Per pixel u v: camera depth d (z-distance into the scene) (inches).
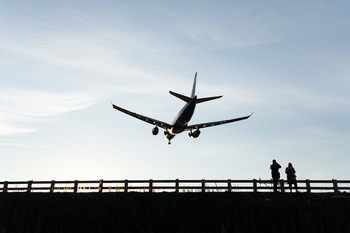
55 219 774.5
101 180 971.9
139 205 837.2
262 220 748.6
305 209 777.6
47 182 991.0
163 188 951.6
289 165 916.0
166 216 776.3
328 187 917.2
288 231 712.4
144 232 722.8
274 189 895.1
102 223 759.1
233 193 914.7
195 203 836.0
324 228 716.0
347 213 769.6
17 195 940.0
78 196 919.7
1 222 763.4
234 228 726.5
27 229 725.9
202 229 732.7
